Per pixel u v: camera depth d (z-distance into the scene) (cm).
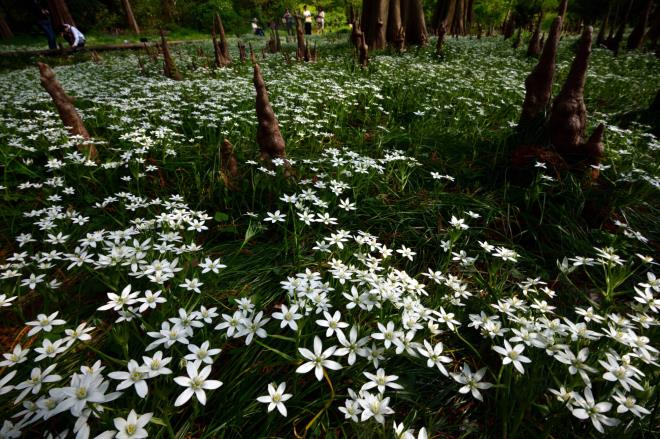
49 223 285
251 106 641
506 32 2077
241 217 354
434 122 580
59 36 2436
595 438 155
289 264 283
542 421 168
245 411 169
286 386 186
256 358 196
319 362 167
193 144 501
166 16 3541
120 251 231
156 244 272
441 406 183
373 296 206
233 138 498
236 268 275
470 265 276
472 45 1692
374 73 945
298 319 190
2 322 230
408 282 224
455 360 207
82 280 257
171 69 991
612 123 587
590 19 2228
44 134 474
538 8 2097
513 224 345
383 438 153
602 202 335
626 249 302
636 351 169
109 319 228
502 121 593
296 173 416
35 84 960
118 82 939
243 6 4122
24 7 2702
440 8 2555
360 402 154
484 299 242
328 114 587
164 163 424
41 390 179
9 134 497
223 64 1240
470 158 460
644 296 201
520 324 194
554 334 187
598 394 170
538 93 438
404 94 715
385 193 394
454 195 381
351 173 392
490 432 170
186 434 162
